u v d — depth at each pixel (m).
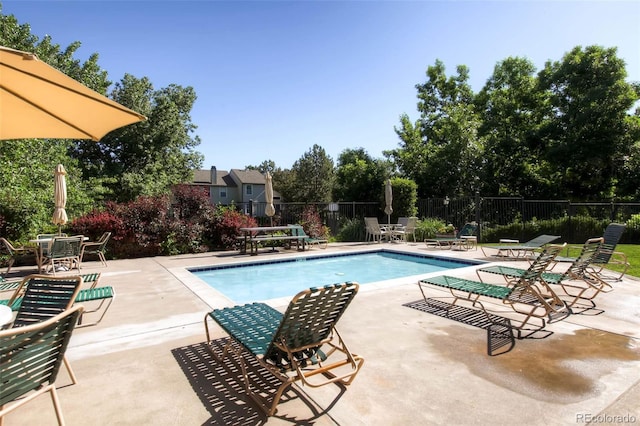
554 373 3.17
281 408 2.67
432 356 3.55
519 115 24.05
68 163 16.33
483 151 22.75
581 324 4.46
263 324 3.41
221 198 46.03
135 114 2.84
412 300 5.63
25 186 11.23
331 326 3.01
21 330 1.77
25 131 3.23
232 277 9.22
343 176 28.20
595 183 21.64
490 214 16.84
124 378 3.15
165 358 3.57
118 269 8.87
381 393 2.87
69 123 3.07
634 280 6.90
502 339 4.00
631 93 19.25
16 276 7.93
